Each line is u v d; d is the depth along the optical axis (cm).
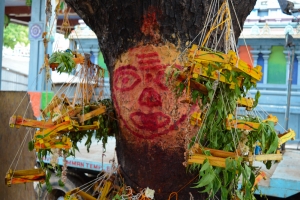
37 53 705
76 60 196
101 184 215
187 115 167
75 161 353
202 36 168
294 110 649
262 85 673
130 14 168
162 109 168
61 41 717
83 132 201
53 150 174
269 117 163
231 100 147
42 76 644
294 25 690
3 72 1096
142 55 171
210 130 150
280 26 699
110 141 485
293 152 433
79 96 215
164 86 167
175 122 169
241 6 176
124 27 173
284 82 662
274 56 668
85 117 175
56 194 367
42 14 707
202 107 153
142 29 169
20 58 1530
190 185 175
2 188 327
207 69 135
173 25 166
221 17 154
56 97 196
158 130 171
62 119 170
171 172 175
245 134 155
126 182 188
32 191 323
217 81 139
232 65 133
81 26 814
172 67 158
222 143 157
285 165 341
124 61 176
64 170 183
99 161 346
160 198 179
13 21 1152
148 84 170
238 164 137
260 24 712
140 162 180
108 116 192
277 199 303
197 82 145
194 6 163
